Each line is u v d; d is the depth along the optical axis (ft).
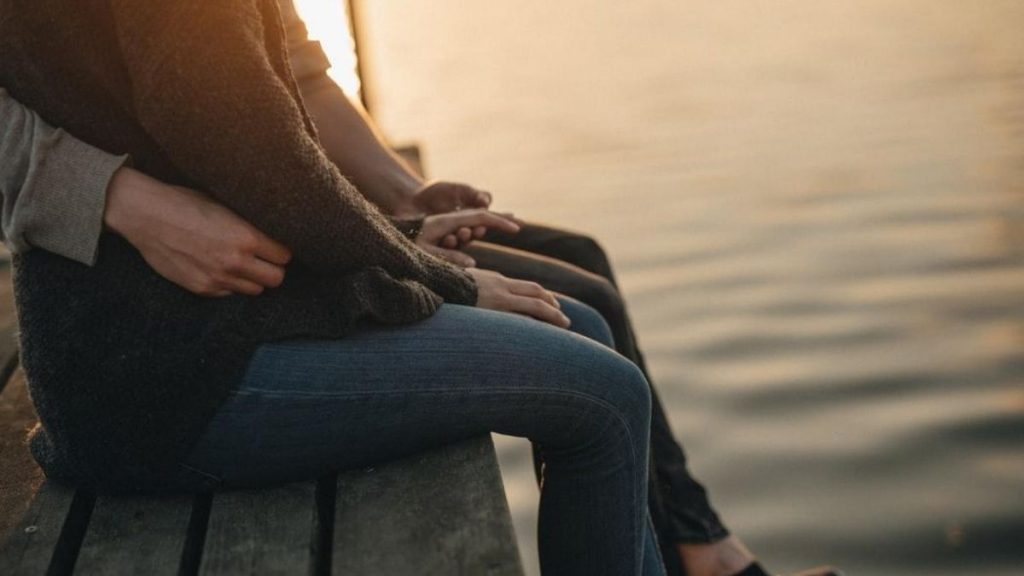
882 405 22.97
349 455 5.50
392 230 5.67
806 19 106.73
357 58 13.89
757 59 84.12
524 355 5.55
